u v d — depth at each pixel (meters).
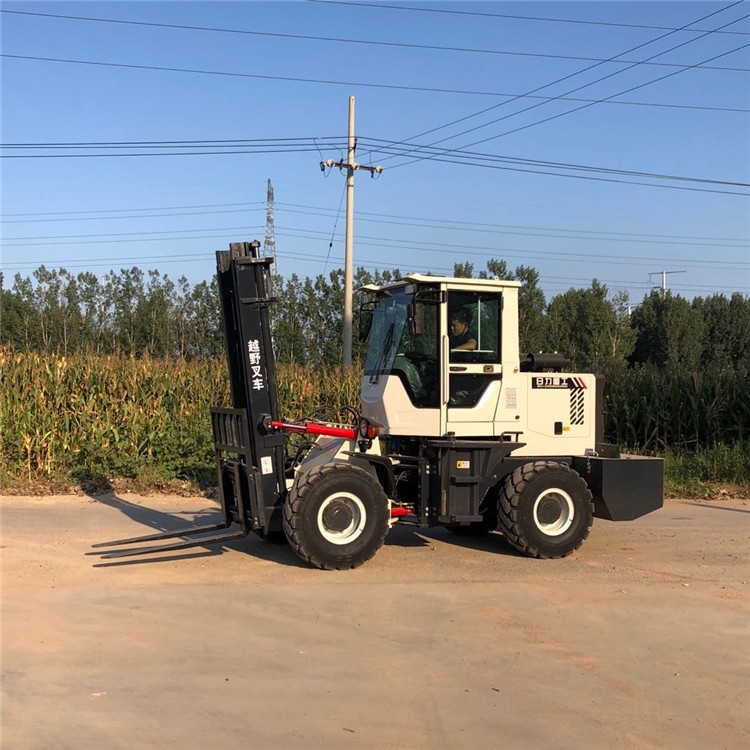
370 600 6.44
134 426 13.55
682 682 4.80
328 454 7.99
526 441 8.45
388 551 8.41
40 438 13.15
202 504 11.39
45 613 5.95
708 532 9.86
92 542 8.54
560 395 8.62
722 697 4.57
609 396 16.92
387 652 5.24
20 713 4.20
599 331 42.25
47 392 13.90
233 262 7.66
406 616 6.03
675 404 16.38
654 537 9.48
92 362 14.88
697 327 52.47
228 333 7.95
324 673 4.85
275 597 6.49
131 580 6.97
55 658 5.02
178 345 31.56
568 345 39.78
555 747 3.92
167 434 13.75
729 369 17.36
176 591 6.63
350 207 27.45
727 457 14.64
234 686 4.62
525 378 8.42
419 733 4.05
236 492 7.80
